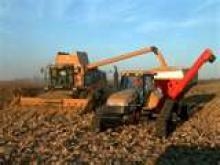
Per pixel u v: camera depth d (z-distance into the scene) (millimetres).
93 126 20578
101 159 14766
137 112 21406
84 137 19062
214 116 26406
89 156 15125
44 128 21609
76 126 22047
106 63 33656
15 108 29578
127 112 20578
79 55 33719
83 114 26812
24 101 30266
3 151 15875
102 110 20766
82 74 33188
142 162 14461
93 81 33875
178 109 22859
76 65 33312
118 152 15859
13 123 23438
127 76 22359
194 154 15828
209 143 17953
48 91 33719
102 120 20562
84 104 28641
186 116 24391
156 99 21578
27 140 18188
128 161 14477
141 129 20859
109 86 27688
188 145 17422
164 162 14445
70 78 33312
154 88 21766
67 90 33281
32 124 23000
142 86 21844
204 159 15031
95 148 16516
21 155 15336
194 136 19609
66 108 28953
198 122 23891
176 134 20016
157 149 16609
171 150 16438
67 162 14227
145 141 18156
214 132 20812
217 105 32281
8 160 14555
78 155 15312
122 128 21312
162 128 19156
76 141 18094
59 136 19047
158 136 19172
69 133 19969
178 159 14977
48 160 14578
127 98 20750
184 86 21266
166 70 23750
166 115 19422
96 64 33656
